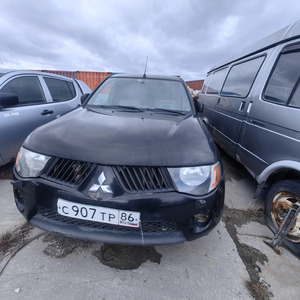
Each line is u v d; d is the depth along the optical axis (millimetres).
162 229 1276
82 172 1190
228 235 1854
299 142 1648
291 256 1671
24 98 2748
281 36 2227
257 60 2678
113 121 1666
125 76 2547
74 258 1472
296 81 1822
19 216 1854
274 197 1903
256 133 2275
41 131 1465
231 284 1374
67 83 3828
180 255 1577
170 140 1364
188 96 2340
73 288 1262
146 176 1184
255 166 2260
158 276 1391
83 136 1352
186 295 1280
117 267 1432
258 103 2314
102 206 1163
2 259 1424
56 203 1224
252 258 1611
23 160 1326
